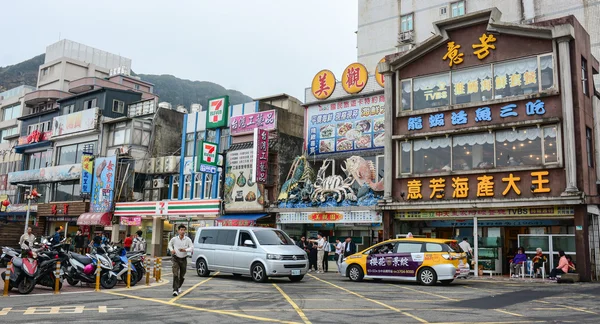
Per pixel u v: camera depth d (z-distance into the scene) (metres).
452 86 22.22
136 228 36.16
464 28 22.20
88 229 37.78
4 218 46.06
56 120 42.50
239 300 11.54
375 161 25.34
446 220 22.67
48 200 42.06
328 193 25.38
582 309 10.68
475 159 21.06
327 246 23.25
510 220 21.19
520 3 28.80
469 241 22.30
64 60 59.41
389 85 23.84
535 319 9.20
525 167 19.58
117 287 14.20
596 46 26.27
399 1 33.72
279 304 10.91
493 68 21.22
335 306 10.73
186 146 34.50
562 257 18.25
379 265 17.17
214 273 20.09
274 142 29.11
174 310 9.70
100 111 38.91
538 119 19.44
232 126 31.09
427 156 22.42
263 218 28.17
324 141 27.56
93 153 38.84
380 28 34.38
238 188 29.34
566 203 18.25
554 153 19.20
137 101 42.41
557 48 19.64
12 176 45.44
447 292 14.02
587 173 18.92
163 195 34.91
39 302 10.62
